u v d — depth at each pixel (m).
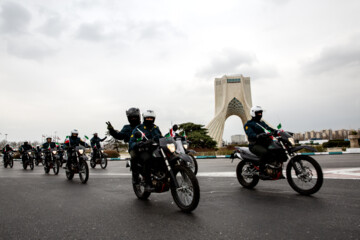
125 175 9.22
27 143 14.47
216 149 51.25
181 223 3.22
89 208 4.20
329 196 4.45
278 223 3.08
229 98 88.62
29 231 3.11
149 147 4.34
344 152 22.36
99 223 3.35
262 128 5.33
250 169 5.56
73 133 8.70
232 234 2.77
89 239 2.79
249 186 5.62
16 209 4.28
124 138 5.90
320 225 2.96
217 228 2.97
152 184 4.30
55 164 10.59
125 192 5.63
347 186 5.29
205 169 10.48
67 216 3.75
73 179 8.48
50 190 6.22
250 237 2.66
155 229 3.03
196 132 51.78
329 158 15.05
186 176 3.96
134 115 5.87
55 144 13.27
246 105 87.00
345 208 3.66
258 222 3.14
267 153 5.04
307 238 2.59
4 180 8.64
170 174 4.00
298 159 4.82
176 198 3.97
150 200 4.72
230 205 4.06
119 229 3.08
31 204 4.65
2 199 5.20
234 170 9.55
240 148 5.78
